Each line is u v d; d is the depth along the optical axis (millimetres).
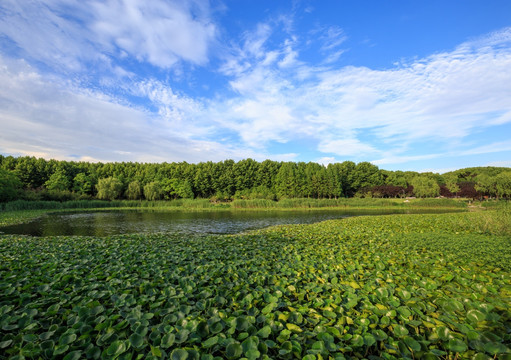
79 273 6020
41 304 4195
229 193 58812
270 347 3146
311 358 2885
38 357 2977
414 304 4207
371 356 3113
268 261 7395
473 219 15773
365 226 16094
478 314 3709
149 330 3539
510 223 12305
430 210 36781
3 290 4871
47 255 7914
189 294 4727
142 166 66312
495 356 2924
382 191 60688
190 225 20094
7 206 30438
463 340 3227
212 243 10516
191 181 59312
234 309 4211
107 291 4848
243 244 10289
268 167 62250
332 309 4199
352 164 67688
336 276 6078
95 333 3514
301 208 41062
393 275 5832
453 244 9258
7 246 9609
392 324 3617
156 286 5219
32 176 50938
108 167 61750
